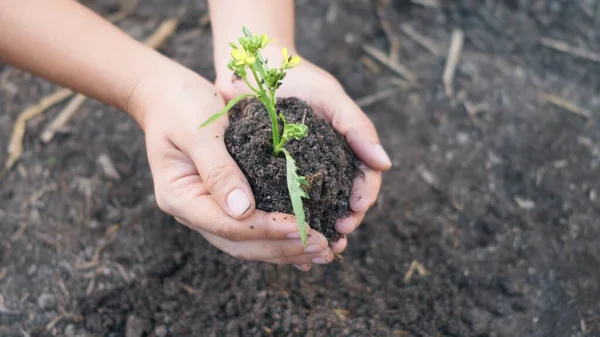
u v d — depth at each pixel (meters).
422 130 0.64
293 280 0.53
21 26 0.44
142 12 0.71
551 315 0.52
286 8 0.50
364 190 0.43
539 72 0.69
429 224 0.57
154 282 0.53
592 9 0.75
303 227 0.36
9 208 0.57
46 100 0.64
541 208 0.58
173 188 0.42
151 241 0.55
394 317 0.51
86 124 0.63
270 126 0.41
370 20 0.73
